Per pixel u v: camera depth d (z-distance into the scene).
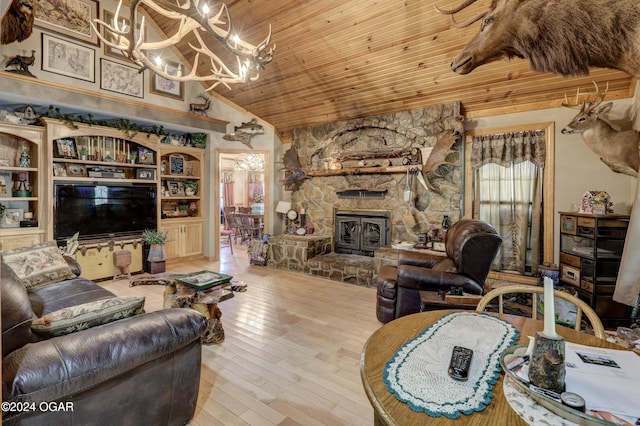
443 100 4.30
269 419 1.79
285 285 4.43
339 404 1.92
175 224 5.67
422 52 3.69
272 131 6.01
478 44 2.45
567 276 3.39
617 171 3.23
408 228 4.77
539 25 2.16
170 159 5.71
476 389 0.89
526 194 4.01
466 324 1.36
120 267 4.56
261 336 2.83
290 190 6.05
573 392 0.83
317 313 3.39
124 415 1.42
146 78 4.96
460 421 0.77
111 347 1.34
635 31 1.88
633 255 2.27
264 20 3.95
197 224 5.99
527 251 4.04
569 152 3.74
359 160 5.16
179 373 1.65
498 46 2.41
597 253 3.02
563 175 3.79
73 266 3.04
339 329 2.99
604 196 3.16
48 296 2.43
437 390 0.89
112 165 4.70
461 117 4.13
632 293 2.27
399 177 4.84
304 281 4.64
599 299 3.06
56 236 4.08
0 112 3.76
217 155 5.99
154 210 5.12
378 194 5.00
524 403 0.83
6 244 3.77
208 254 5.99
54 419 1.20
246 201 11.07
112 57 4.57
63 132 4.11
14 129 3.79
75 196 4.26
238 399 1.96
